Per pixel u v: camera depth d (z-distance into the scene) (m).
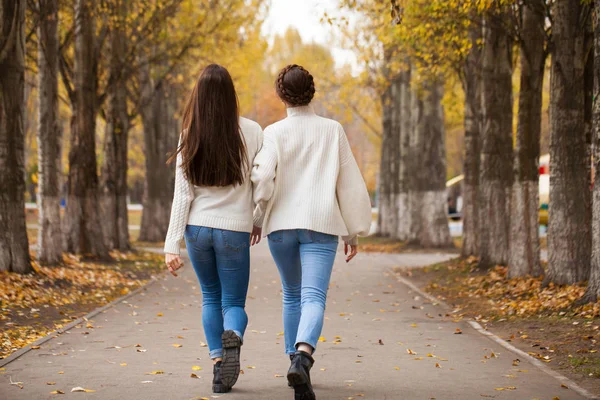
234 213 5.89
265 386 6.45
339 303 13.86
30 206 63.75
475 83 22.33
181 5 26.73
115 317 11.63
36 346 8.63
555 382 6.71
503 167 18.84
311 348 5.52
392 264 24.52
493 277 16.75
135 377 6.91
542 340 9.31
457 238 42.19
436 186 30.66
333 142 5.93
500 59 18.67
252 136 5.98
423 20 16.38
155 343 9.04
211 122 5.78
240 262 5.95
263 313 12.34
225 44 33.09
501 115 18.81
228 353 5.80
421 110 30.86
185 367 7.43
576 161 13.38
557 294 12.54
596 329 9.57
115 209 26.84
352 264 24.48
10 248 15.67
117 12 22.92
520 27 15.53
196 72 35.53
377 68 36.56
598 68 10.84
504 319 11.32
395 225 39.22
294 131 5.91
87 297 14.69
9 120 15.70
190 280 18.89
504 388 6.42
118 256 24.55
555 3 13.57
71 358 7.96
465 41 15.77
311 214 5.75
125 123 28.06
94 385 6.54
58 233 19.16
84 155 22.33
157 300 14.21
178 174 5.88
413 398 6.03
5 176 15.67
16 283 14.46
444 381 6.73
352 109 42.31
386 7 17.36
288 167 5.86
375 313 12.34
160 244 35.66
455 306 13.37
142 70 32.62
